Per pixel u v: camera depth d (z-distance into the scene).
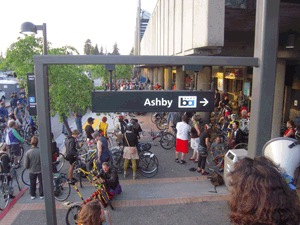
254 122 3.95
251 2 6.80
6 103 25.44
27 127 12.85
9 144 9.30
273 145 3.27
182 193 7.15
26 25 6.95
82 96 9.90
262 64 3.75
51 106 9.84
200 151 8.44
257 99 3.86
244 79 16.92
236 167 1.25
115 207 6.43
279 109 10.90
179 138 9.35
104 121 10.77
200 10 7.34
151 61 3.66
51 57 3.63
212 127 13.27
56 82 9.65
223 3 6.68
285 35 10.02
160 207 6.43
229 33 10.24
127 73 30.81
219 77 21.50
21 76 9.85
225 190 7.26
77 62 3.64
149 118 18.62
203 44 7.12
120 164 8.85
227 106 13.84
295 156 3.14
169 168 9.07
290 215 1.05
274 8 3.64
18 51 9.74
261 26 3.72
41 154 3.84
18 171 9.27
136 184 7.79
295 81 13.77
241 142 8.94
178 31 10.55
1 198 7.23
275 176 1.12
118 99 3.83
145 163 8.64
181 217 5.98
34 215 6.14
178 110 3.91
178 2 10.50
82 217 3.47
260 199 1.05
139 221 5.84
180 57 3.70
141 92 3.83
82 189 7.45
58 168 9.06
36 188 7.59
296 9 6.66
